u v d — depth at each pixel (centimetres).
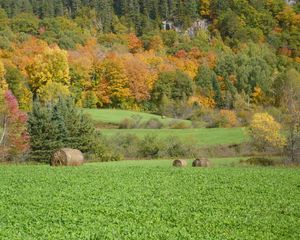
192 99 12144
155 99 12394
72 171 3684
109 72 11850
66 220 2025
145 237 1772
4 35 14425
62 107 6719
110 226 1934
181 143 6906
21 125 6338
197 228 1941
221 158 6062
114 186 2939
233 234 1850
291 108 6812
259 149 6662
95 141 6606
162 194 2694
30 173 3531
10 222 1980
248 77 13550
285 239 1786
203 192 2798
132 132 7925
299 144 5859
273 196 2702
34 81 10862
